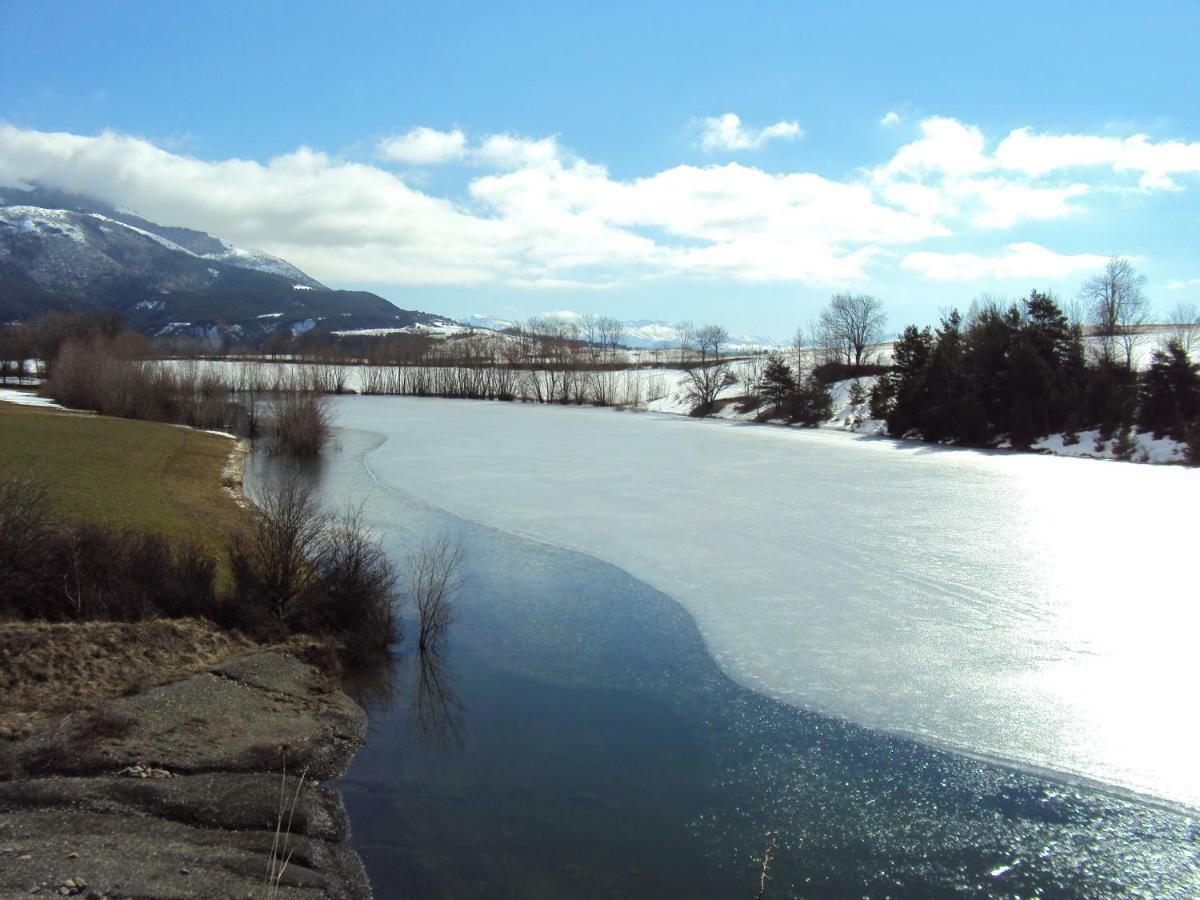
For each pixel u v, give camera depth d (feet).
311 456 167.22
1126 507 109.70
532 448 185.88
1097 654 57.77
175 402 207.41
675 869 33.42
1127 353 208.64
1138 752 43.86
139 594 54.49
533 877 32.63
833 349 315.37
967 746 44.68
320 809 37.17
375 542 89.20
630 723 47.52
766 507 112.78
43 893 28.12
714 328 449.06
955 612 67.10
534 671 55.52
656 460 164.86
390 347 510.58
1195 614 65.82
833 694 51.65
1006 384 193.88
